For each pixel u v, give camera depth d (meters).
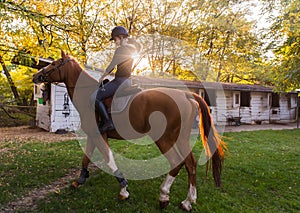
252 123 14.27
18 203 2.88
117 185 3.46
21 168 4.16
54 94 8.86
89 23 4.79
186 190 3.37
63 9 4.92
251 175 4.10
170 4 14.73
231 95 13.20
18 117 11.63
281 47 6.28
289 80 6.03
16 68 12.37
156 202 2.97
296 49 5.77
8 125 11.02
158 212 2.73
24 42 4.55
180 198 3.11
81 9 7.03
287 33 5.94
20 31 4.17
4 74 12.42
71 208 2.77
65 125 9.12
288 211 2.84
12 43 4.84
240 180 3.83
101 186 3.42
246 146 6.71
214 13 16.06
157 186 3.50
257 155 5.60
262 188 3.50
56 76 3.25
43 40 4.49
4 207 2.76
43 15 4.05
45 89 3.89
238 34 15.88
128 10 13.64
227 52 16.33
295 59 5.77
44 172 3.99
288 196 3.25
